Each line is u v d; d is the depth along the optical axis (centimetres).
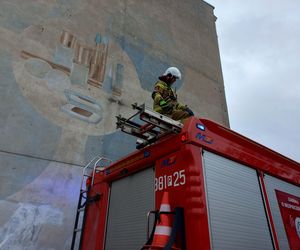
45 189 611
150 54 1084
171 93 441
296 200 403
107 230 354
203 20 1497
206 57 1364
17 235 538
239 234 274
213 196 271
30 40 750
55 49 790
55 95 730
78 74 808
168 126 305
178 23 1322
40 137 655
